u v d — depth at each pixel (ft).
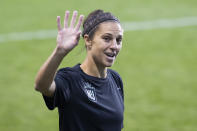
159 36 135.54
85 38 30.76
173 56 116.06
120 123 32.22
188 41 128.98
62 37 27.73
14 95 89.61
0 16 168.76
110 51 29.71
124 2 182.60
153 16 159.74
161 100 85.35
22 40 136.05
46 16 165.68
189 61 111.24
